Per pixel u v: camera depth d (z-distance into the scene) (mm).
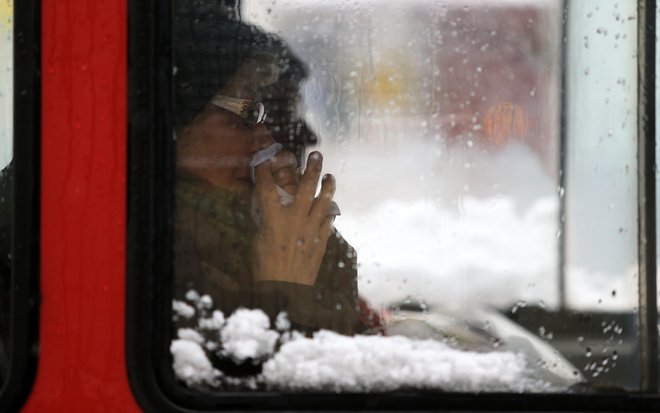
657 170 6387
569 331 6379
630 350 6375
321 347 6387
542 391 6359
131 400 6238
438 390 6359
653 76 6375
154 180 6324
